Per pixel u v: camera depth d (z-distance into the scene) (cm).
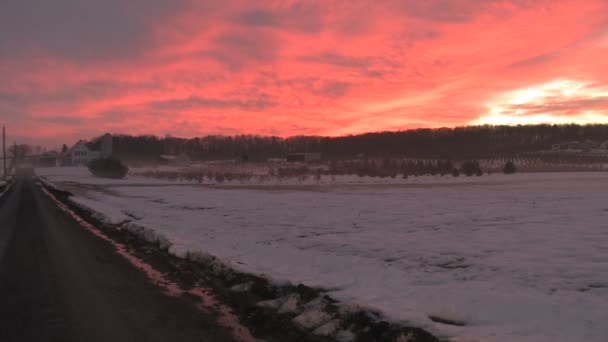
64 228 1636
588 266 834
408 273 847
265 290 752
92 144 14112
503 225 1395
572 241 1075
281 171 6944
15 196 3603
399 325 537
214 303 693
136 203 2680
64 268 939
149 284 807
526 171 7512
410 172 6756
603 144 16588
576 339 491
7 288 768
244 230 1462
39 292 742
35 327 568
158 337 539
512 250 1000
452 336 499
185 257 1059
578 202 2131
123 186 5066
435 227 1408
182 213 2033
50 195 3725
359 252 1059
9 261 1015
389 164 7412
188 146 18075
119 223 1742
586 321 555
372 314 579
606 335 504
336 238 1252
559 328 530
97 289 766
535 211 1767
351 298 655
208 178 6638
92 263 994
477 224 1442
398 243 1141
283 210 2056
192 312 643
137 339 530
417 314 567
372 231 1366
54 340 521
